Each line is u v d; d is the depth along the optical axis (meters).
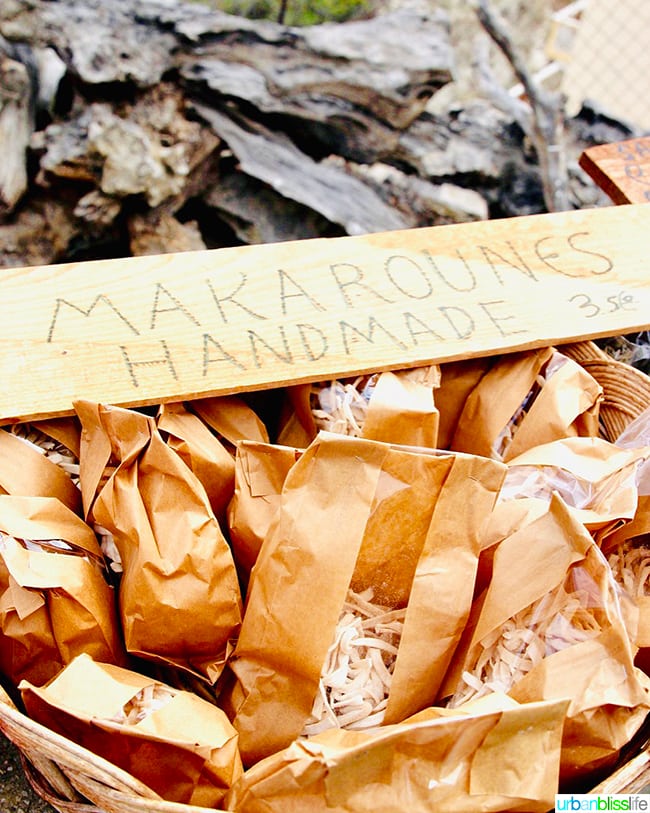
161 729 0.80
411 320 1.02
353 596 0.90
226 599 0.87
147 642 0.87
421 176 1.60
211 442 0.95
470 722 0.77
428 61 1.51
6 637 0.87
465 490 0.87
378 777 0.77
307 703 0.85
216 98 1.47
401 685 0.85
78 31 1.37
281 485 0.91
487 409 1.03
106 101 1.39
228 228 1.58
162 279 1.02
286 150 1.53
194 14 1.43
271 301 1.02
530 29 2.29
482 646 0.87
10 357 0.96
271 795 0.77
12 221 1.42
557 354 1.04
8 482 0.90
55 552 0.89
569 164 1.69
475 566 0.87
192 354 0.98
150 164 1.40
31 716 0.82
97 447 0.91
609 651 0.83
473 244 1.09
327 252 1.06
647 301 1.06
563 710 0.78
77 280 1.01
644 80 2.31
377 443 0.85
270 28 1.47
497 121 1.64
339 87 1.49
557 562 0.85
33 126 1.39
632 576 0.95
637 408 1.04
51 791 0.87
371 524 0.88
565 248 1.10
